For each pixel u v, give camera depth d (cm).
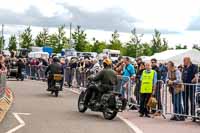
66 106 1756
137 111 1661
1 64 1831
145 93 1498
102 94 1465
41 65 3447
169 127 1268
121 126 1266
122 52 7525
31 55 5403
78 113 1550
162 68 2008
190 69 1422
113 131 1166
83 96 1584
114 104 1399
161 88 1509
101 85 1468
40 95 2200
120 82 1780
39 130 1142
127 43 7500
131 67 1764
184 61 1441
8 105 1680
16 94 2198
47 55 5328
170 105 1473
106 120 1395
